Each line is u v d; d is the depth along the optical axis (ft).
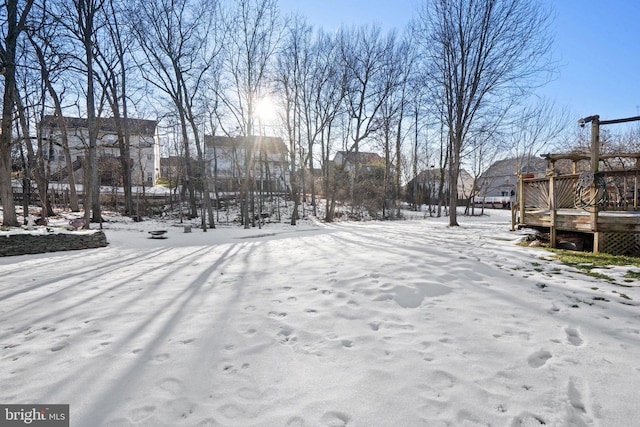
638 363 7.77
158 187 115.34
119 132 66.28
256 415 6.32
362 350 8.71
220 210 80.07
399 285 13.88
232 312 11.87
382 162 108.17
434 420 6.05
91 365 8.29
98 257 25.84
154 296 14.29
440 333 9.61
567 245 22.56
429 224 57.36
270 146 108.47
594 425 5.89
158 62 55.31
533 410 6.26
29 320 11.59
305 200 90.02
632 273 15.56
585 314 10.73
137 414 6.40
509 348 8.61
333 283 15.21
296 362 8.22
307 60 70.85
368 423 6.01
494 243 26.68
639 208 23.30
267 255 25.00
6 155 37.91
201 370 7.94
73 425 6.14
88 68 47.29
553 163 27.09
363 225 58.39
